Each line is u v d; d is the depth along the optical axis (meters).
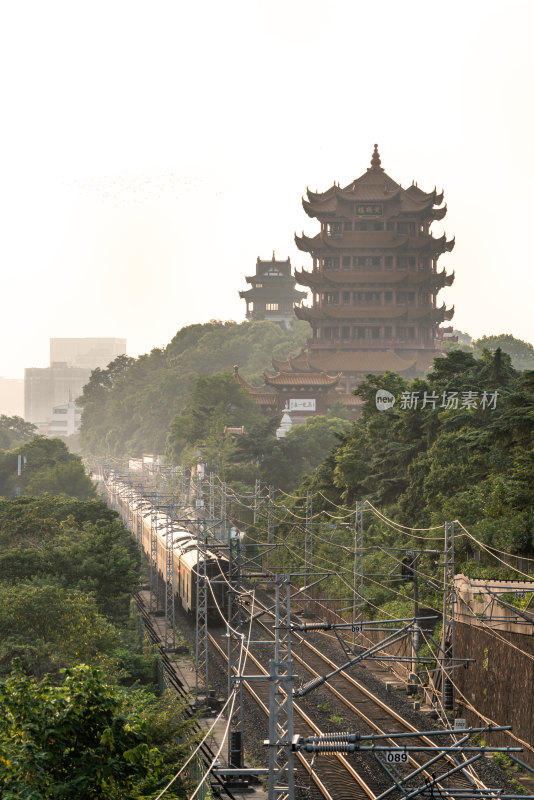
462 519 95.31
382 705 78.56
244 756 66.69
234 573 75.19
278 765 64.31
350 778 60.41
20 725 34.84
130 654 86.50
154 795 36.97
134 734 36.44
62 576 98.81
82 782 34.25
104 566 102.38
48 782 33.91
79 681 36.75
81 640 76.31
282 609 131.00
